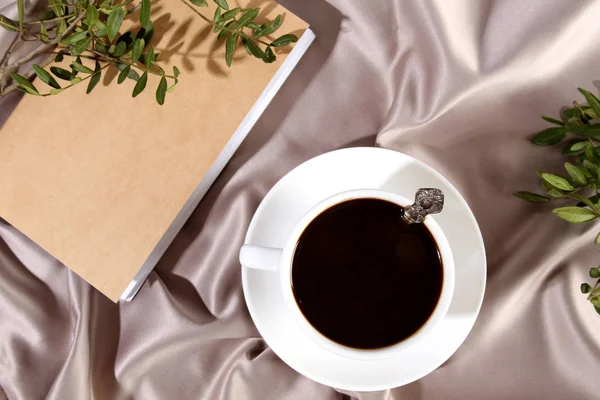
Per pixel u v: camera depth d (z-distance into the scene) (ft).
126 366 2.24
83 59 2.10
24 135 2.12
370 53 2.20
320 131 2.24
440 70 2.17
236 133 2.09
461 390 2.18
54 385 2.21
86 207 2.09
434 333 2.00
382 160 2.02
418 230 1.88
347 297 1.90
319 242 1.90
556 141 2.09
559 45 2.12
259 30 1.99
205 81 2.07
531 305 2.16
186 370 2.23
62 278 2.29
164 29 2.09
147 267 2.13
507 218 2.18
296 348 2.04
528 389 2.16
